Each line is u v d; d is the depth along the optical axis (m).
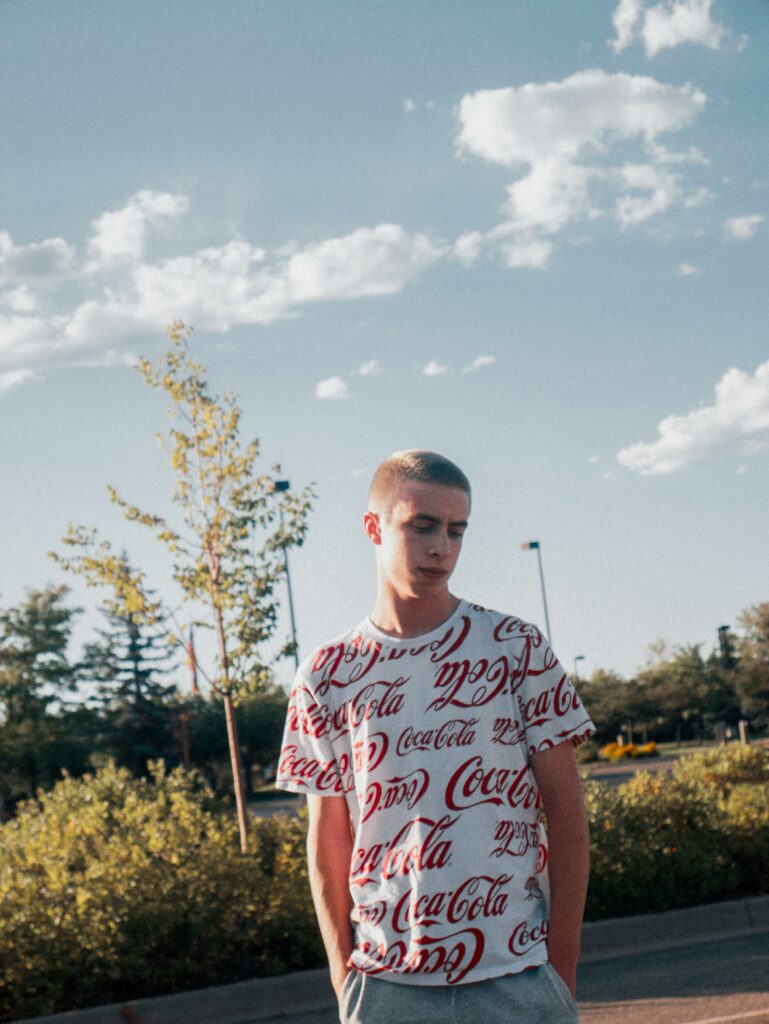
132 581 10.77
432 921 2.25
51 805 11.28
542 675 2.37
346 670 2.44
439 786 2.30
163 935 7.82
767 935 8.80
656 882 9.36
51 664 52.47
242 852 9.16
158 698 54.25
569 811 2.34
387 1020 2.26
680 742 66.56
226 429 10.85
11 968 7.38
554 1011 2.25
